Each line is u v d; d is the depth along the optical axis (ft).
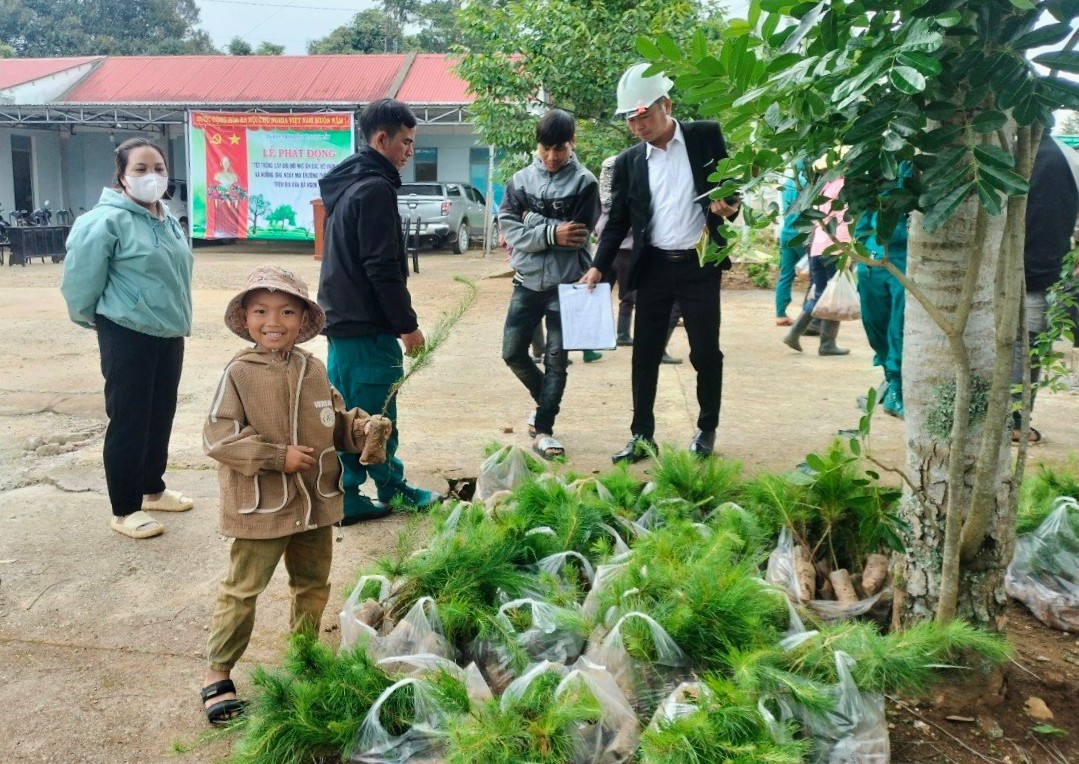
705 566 9.53
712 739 7.30
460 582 10.19
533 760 7.53
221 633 9.89
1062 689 10.13
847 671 8.29
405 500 15.25
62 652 11.39
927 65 6.10
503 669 9.33
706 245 13.05
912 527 10.09
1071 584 11.68
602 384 25.72
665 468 13.39
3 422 22.29
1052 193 17.47
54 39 175.73
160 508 15.97
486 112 41.78
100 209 13.75
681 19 37.04
